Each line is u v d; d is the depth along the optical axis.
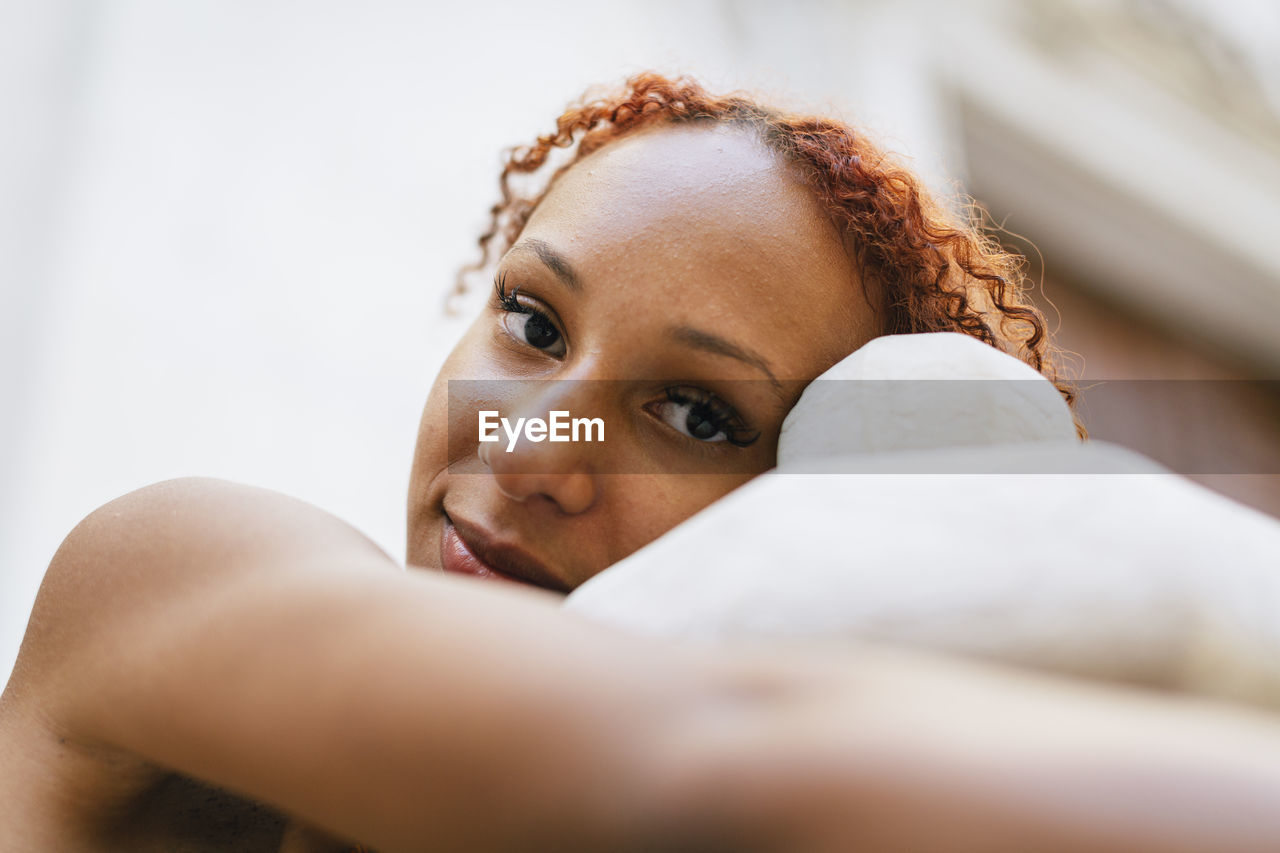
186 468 1.48
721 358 0.68
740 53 2.43
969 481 0.34
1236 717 0.24
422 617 0.29
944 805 0.19
